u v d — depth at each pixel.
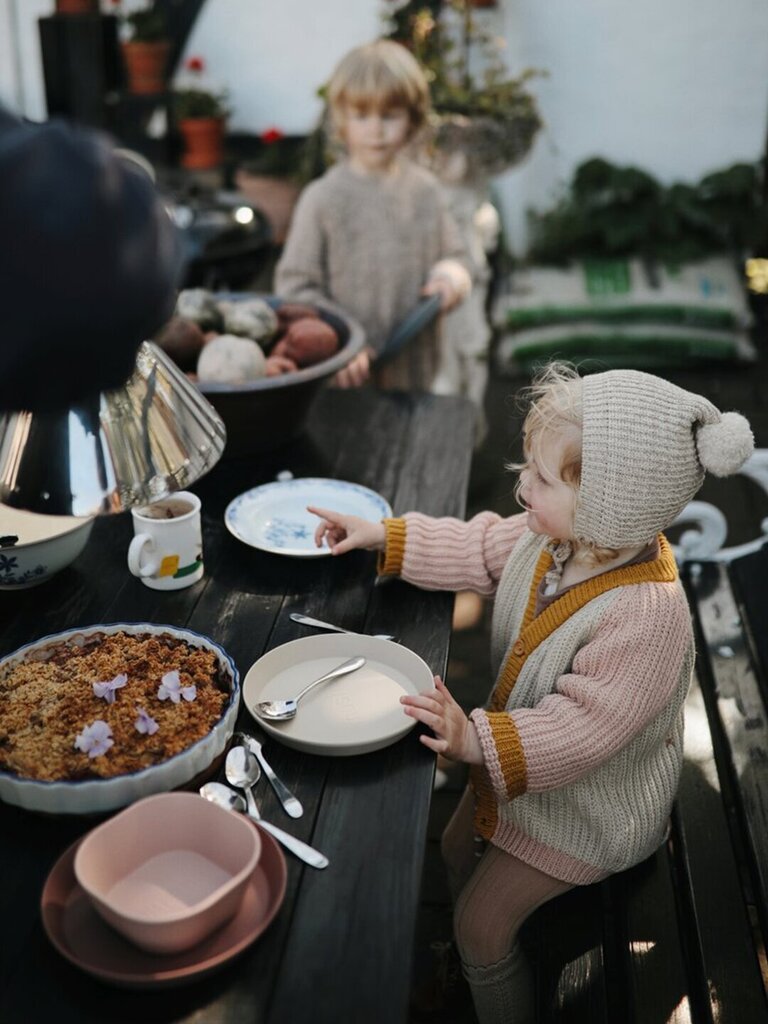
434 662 1.57
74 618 1.64
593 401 1.41
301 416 2.20
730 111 4.65
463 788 2.47
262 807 1.29
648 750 1.58
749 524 3.57
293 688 1.50
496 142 3.65
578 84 4.67
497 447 3.91
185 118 5.36
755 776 1.71
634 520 1.42
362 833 1.26
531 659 1.56
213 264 4.15
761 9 4.46
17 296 0.84
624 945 1.51
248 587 1.74
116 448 1.05
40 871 1.20
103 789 1.21
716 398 4.32
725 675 1.96
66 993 1.06
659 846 1.68
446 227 3.21
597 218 4.74
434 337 3.14
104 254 0.85
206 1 5.34
